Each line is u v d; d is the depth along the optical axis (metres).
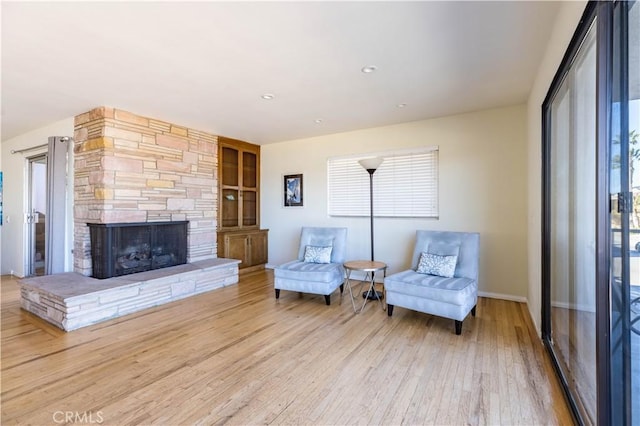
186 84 2.94
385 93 3.23
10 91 3.07
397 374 2.12
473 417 1.69
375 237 4.62
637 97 1.13
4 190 5.30
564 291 2.09
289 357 2.36
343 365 2.24
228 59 2.46
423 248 3.61
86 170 3.70
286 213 5.51
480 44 2.27
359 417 1.70
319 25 2.01
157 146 4.07
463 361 2.29
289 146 5.45
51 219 3.91
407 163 4.35
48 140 3.97
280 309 3.47
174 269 3.99
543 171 2.59
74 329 2.88
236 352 2.45
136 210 3.82
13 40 2.13
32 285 3.24
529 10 1.88
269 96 3.27
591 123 1.52
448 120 4.04
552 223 2.46
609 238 1.28
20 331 2.84
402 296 3.11
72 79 2.80
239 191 5.41
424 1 1.78
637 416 1.18
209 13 1.86
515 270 3.69
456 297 2.76
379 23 2.00
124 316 3.23
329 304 3.64
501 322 3.04
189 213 4.48
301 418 1.69
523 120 3.60
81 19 1.90
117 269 3.60
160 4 1.77
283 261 5.57
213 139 4.90
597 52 1.29
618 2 1.21
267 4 1.79
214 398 1.87
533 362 2.26
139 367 2.22
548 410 1.73
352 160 4.81
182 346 2.55
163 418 1.69
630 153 1.17
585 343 1.65
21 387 1.97
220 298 3.89
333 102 3.48
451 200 4.04
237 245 5.17
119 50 2.29
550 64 2.23
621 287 1.23
